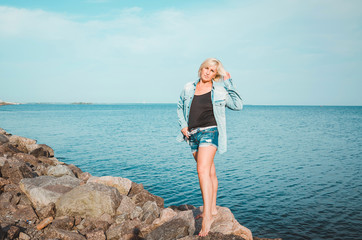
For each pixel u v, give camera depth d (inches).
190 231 155.0
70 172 344.8
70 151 839.1
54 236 173.2
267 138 1262.3
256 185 487.5
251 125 2122.3
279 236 294.8
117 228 191.9
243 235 144.9
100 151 846.5
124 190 278.1
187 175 550.9
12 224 180.1
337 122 2544.3
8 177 268.5
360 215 349.1
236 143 1090.1
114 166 634.2
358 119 3117.6
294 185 488.7
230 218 152.9
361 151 891.4
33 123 1961.1
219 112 131.3
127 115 3769.7
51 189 233.6
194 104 133.2
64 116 3132.4
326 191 452.8
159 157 756.6
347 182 509.7
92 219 209.6
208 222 127.2
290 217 343.6
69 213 209.8
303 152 868.0
